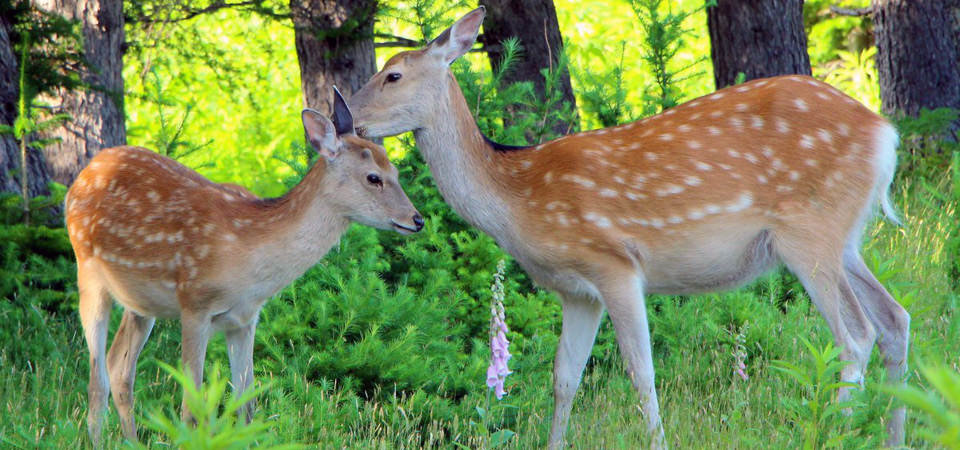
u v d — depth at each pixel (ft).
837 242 30.60
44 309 42.39
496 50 62.64
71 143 50.21
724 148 30.68
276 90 101.50
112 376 32.83
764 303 41.37
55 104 50.16
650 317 40.65
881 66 73.15
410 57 31.73
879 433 24.73
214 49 74.28
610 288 30.63
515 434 30.01
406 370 33.94
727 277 31.76
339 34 55.77
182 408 29.99
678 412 31.68
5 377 35.53
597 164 30.94
